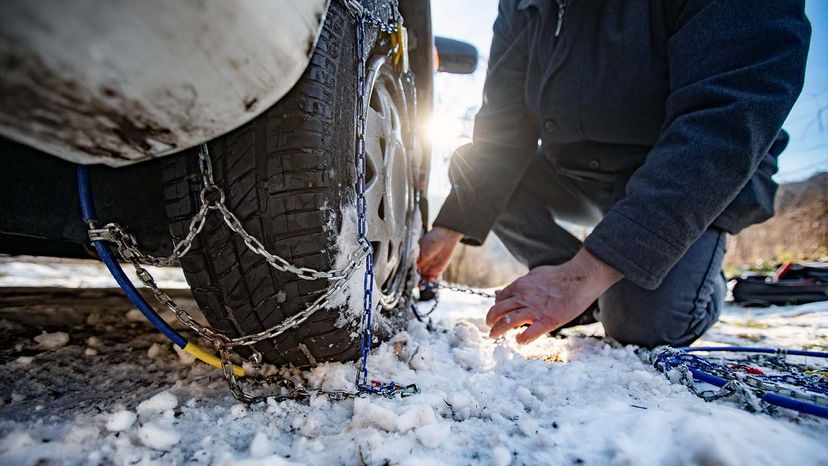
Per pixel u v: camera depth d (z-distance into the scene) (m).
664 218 1.12
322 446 0.73
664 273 1.17
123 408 0.87
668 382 1.02
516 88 1.91
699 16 1.25
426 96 1.64
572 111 1.59
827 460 0.67
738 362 1.29
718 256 1.53
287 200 0.77
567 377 1.08
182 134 0.62
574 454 0.72
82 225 0.83
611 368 1.21
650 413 0.82
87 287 1.93
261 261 0.81
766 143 1.13
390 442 0.73
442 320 1.87
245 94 0.63
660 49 1.40
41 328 1.38
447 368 1.12
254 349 0.93
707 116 1.14
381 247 1.16
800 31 1.17
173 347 1.28
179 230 0.79
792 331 1.96
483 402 0.92
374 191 1.09
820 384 1.02
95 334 1.37
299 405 0.88
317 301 0.82
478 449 0.74
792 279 2.82
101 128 0.57
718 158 1.10
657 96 1.44
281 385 0.97
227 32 0.56
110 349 1.24
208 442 0.74
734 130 1.10
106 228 0.79
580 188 2.02
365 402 0.80
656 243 1.13
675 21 1.35
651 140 1.54
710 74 1.20
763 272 5.07
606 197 1.96
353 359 1.01
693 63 1.24
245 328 0.87
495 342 1.47
